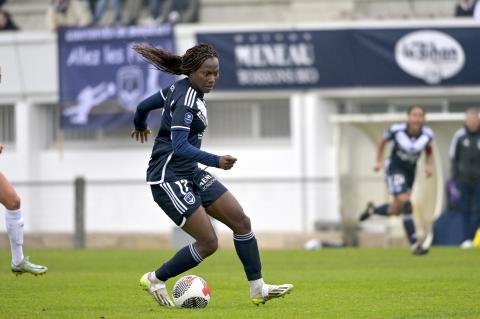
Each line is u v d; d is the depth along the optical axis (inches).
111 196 3287.4
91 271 1999.3
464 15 3324.3
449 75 3292.3
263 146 3472.0
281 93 3390.7
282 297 1364.4
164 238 3225.9
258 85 3378.4
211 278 1780.3
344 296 1423.5
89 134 3607.3
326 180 3149.6
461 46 3275.1
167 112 1222.9
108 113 3479.3
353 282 1653.5
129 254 2581.2
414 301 1346.0
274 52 3348.9
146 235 3245.6
